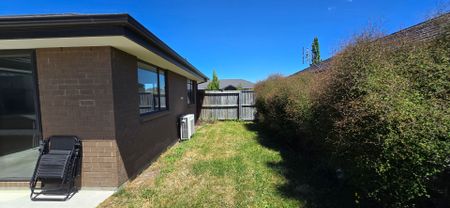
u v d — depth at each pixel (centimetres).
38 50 368
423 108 209
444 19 295
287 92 596
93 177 382
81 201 344
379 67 254
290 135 623
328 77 308
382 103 215
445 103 220
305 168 480
